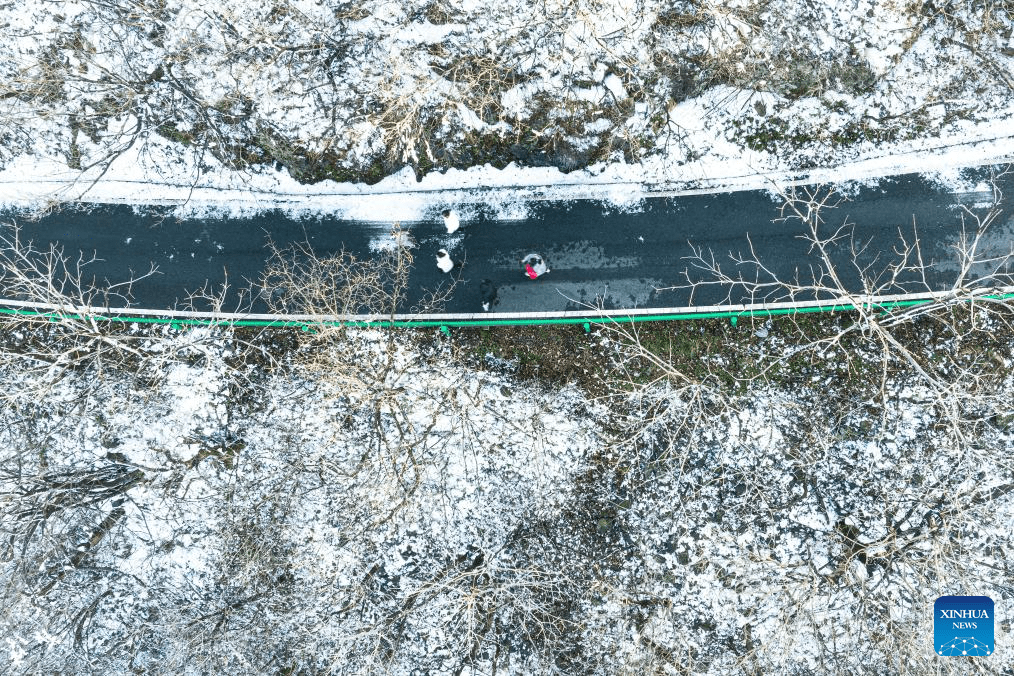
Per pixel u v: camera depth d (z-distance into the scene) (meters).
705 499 20.62
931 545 19.94
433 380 20.62
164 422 21.05
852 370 20.25
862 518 20.22
